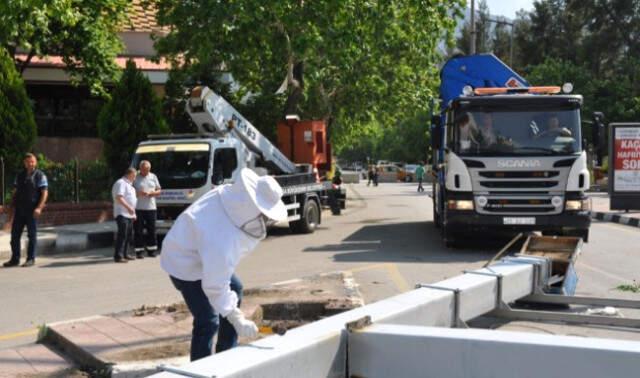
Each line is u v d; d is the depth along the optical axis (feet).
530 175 39.47
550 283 23.77
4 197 53.21
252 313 22.84
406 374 11.56
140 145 48.80
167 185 46.83
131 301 28.04
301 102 78.54
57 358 19.57
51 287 31.68
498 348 10.91
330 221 66.08
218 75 78.18
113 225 56.03
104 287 31.50
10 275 35.55
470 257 39.78
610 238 49.90
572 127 39.83
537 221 39.50
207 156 46.80
